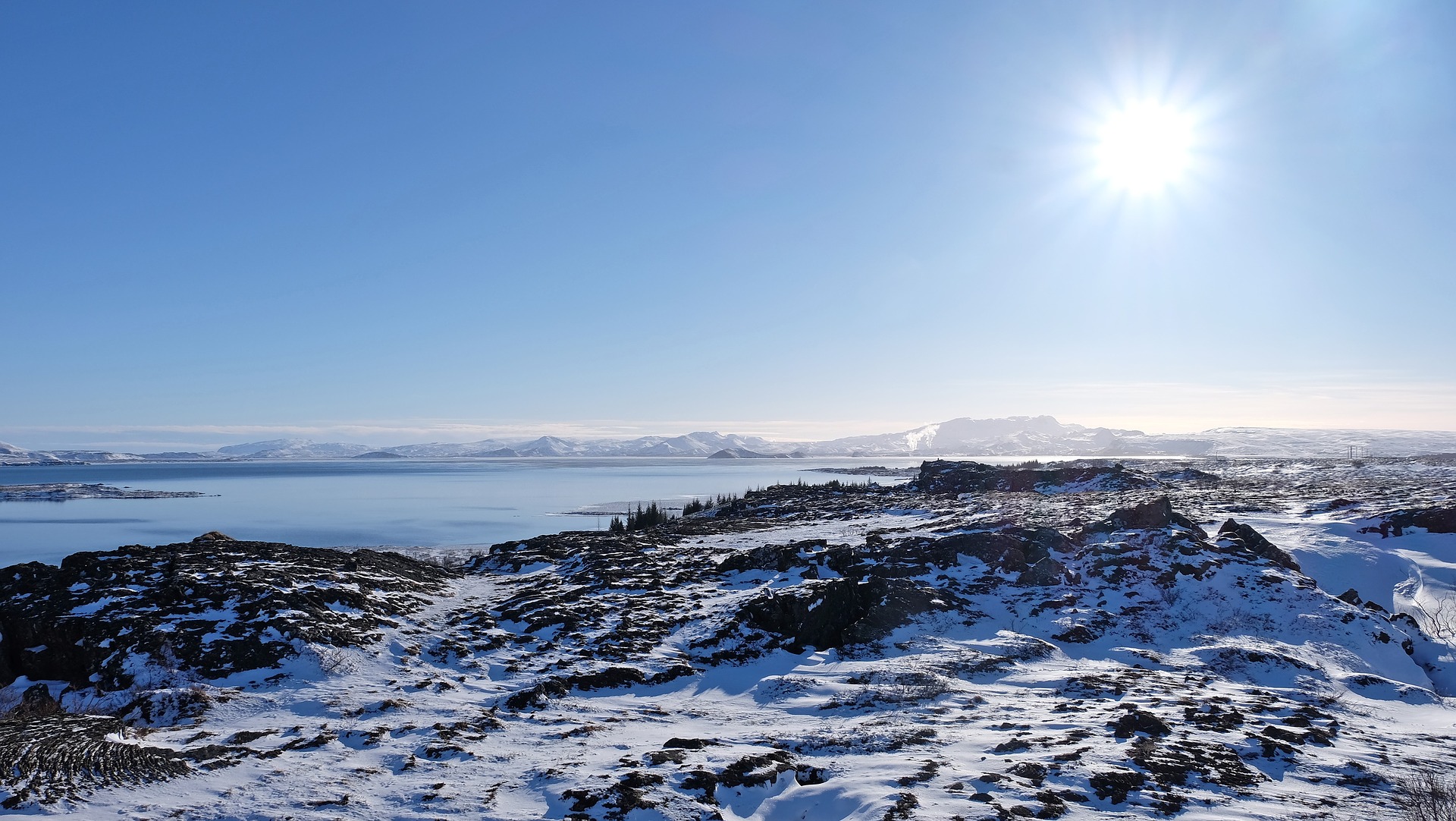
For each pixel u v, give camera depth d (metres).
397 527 83.56
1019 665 21.12
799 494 87.12
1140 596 27.09
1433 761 13.70
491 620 25.55
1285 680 20.58
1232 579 27.86
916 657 21.41
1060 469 79.56
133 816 11.32
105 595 23.00
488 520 91.81
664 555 38.25
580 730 15.92
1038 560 30.27
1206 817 10.95
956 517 48.44
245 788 12.52
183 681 18.92
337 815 11.49
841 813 11.39
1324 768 13.17
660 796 11.88
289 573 27.14
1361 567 35.66
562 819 11.19
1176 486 79.75
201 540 31.78
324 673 19.75
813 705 17.88
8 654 20.52
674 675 20.56
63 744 13.27
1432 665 23.83
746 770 12.91
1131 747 13.62
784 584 28.72
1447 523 40.16
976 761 13.28
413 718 16.67
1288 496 63.00
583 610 26.31
